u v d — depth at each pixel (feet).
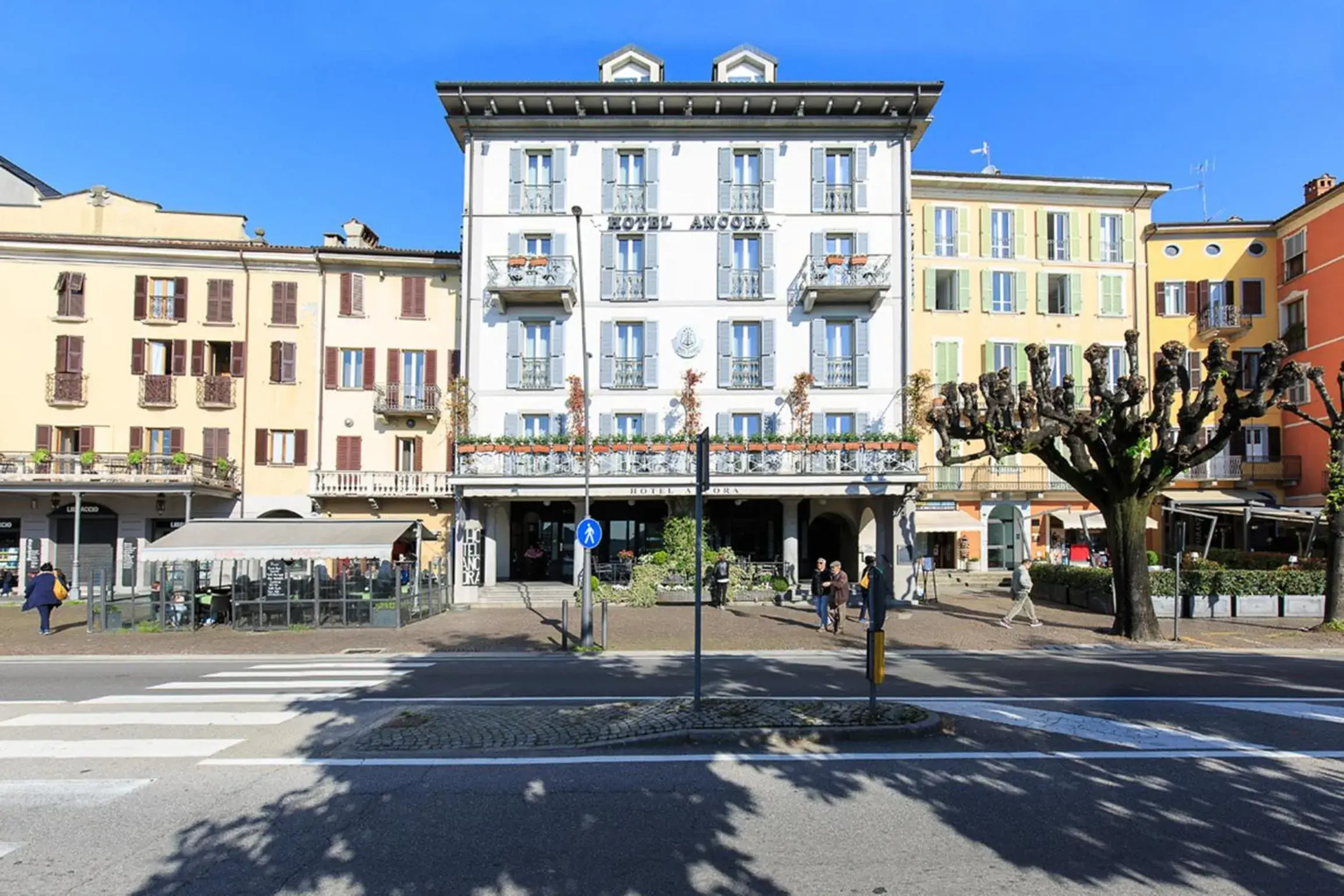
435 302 100.17
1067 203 106.11
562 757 23.49
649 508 94.17
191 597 62.54
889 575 81.56
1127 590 54.85
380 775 21.90
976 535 104.01
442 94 88.22
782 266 90.38
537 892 14.78
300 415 97.55
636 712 28.53
